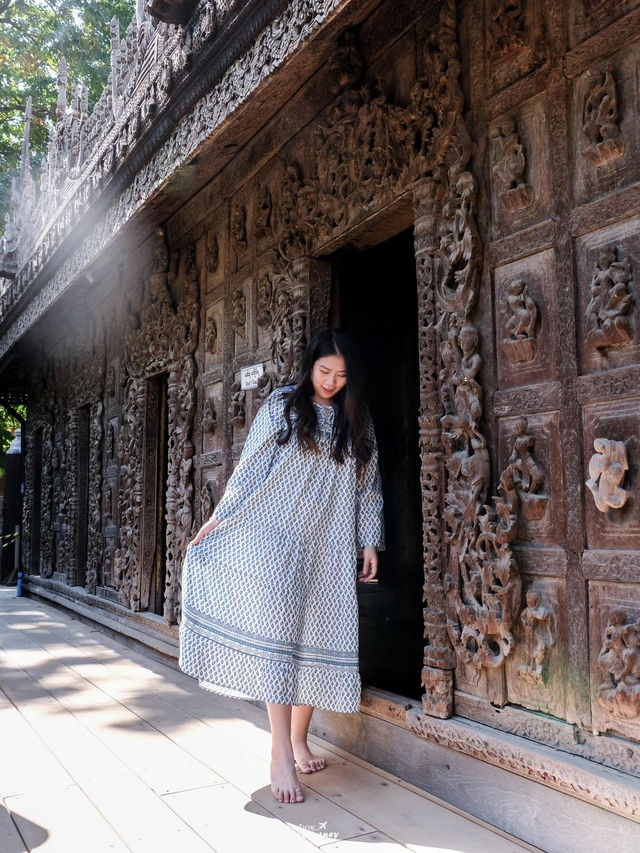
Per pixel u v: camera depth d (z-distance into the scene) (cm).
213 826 227
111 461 659
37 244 674
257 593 251
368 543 278
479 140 254
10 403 1108
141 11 456
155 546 568
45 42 1562
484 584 237
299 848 211
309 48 274
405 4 291
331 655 264
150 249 550
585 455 211
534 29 235
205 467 459
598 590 205
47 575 859
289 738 256
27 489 982
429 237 271
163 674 457
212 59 316
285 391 274
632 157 202
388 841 215
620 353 203
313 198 345
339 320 360
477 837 219
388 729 283
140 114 395
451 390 261
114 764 287
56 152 670
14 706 379
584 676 207
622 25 206
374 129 303
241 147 409
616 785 188
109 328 671
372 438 279
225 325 435
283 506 260
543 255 229
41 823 230
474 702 246
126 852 209
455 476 255
